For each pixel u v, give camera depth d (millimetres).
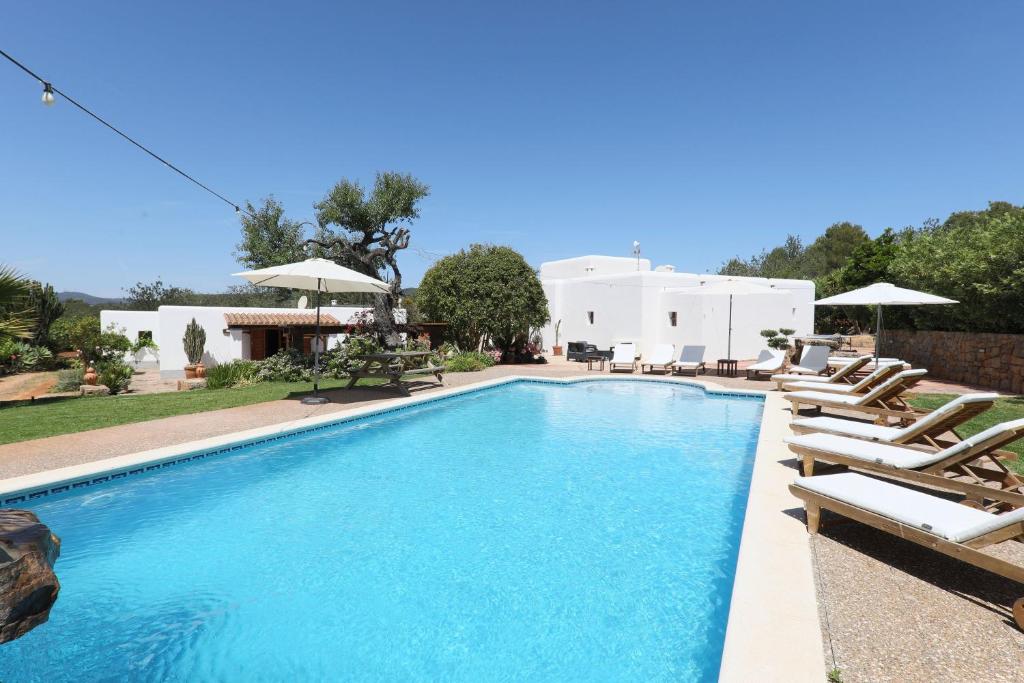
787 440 5555
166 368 19234
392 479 6445
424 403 11391
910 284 15766
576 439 8594
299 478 6473
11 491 5117
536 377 15398
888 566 3600
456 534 4824
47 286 24609
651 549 4504
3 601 3047
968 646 2699
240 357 20359
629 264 28562
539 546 4578
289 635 3318
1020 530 2846
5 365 21078
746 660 2529
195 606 3641
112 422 8539
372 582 3961
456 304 20875
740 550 3814
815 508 4133
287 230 34656
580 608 3598
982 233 12594
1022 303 11734
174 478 6371
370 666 3020
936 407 9500
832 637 2771
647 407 11680
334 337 21500
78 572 4105
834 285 29578
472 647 3178
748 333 23234
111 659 3082
